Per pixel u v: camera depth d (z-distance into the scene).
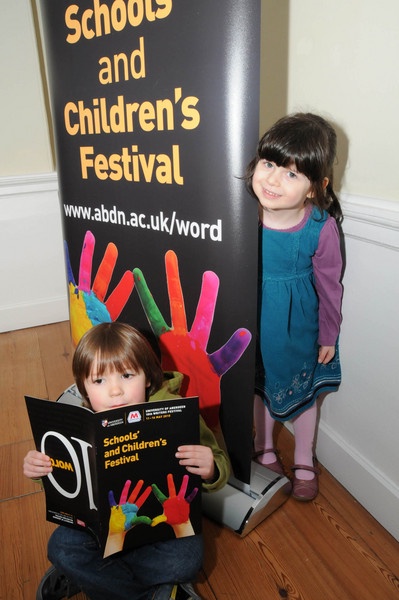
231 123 1.02
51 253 2.22
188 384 1.35
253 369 1.17
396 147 1.01
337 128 1.16
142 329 1.41
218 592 1.10
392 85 0.99
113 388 1.02
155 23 1.06
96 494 0.94
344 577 1.13
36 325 2.30
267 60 1.33
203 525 1.28
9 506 1.32
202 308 1.22
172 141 1.13
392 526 1.22
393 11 0.95
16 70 1.93
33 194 2.10
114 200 1.33
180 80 1.07
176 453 0.97
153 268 1.31
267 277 1.17
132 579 1.01
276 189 1.03
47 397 1.77
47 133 2.05
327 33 1.12
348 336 1.25
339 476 1.39
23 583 1.12
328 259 1.13
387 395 1.17
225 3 0.94
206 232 1.14
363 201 1.11
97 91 1.25
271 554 1.19
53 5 1.25
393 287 1.08
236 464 1.28
